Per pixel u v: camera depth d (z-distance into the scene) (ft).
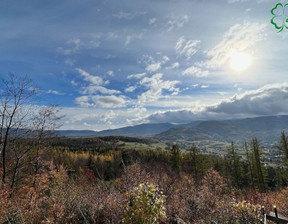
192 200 27.17
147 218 13.87
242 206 22.17
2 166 37.50
